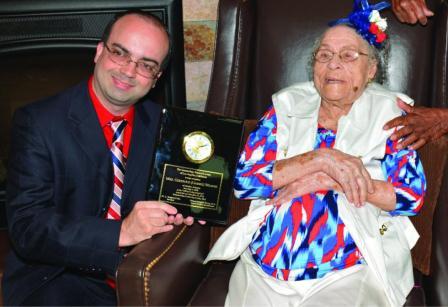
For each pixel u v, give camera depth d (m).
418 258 1.62
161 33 1.52
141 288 1.35
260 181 1.59
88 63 2.17
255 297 1.50
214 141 1.53
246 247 1.62
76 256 1.44
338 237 1.50
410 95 1.80
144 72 1.51
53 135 1.51
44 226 1.44
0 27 2.06
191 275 1.58
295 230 1.52
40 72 2.17
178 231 1.54
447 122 1.61
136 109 1.65
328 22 1.82
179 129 1.53
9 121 2.20
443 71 1.76
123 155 1.60
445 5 1.76
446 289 1.55
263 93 1.88
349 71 1.57
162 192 1.52
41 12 2.06
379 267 1.46
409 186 1.54
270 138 1.67
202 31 2.24
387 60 1.69
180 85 2.24
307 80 1.85
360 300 1.42
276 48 1.86
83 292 1.56
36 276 1.54
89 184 1.54
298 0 1.84
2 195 2.27
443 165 1.61
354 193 1.49
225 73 1.86
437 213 1.61
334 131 1.64
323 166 1.52
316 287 1.48
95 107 1.58
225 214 1.53
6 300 1.55
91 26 2.10
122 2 2.08
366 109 1.63
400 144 1.57
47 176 1.50
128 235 1.44
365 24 1.56
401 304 1.50
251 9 1.85
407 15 1.76
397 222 1.59
